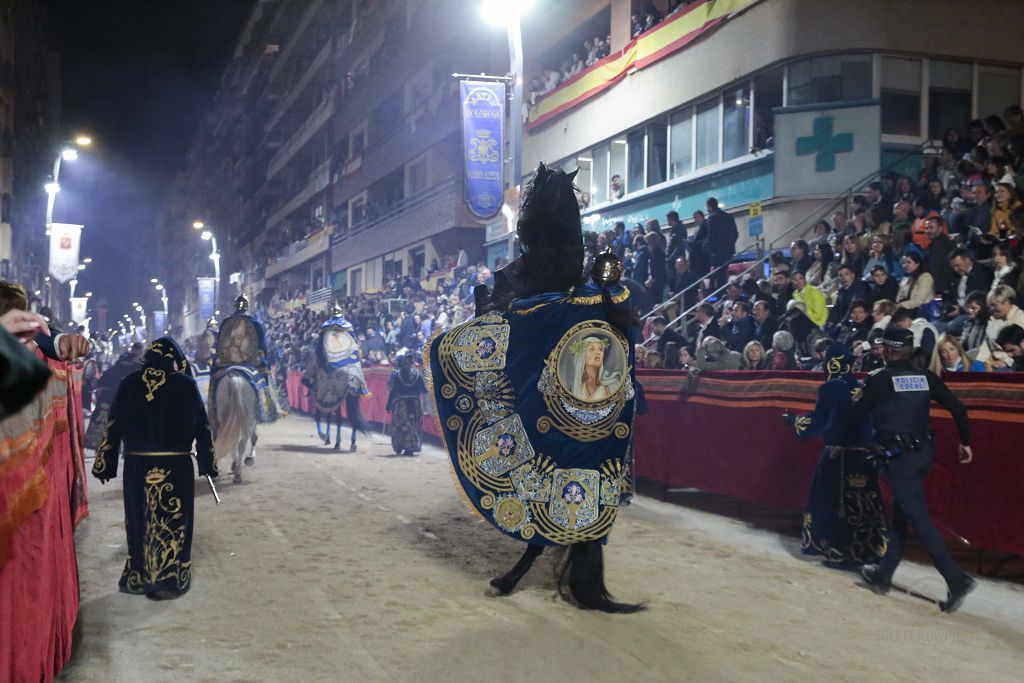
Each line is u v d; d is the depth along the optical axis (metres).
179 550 6.30
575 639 5.32
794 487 8.72
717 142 19.19
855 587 6.70
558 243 6.09
